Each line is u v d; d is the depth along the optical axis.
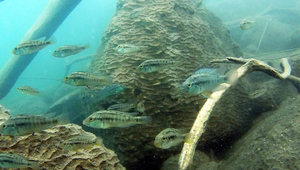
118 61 0.72
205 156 0.63
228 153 0.65
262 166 0.44
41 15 1.33
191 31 0.84
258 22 1.83
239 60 0.64
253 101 0.77
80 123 1.07
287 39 1.58
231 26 1.90
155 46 0.74
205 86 0.42
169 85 0.67
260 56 1.34
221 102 0.70
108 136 0.68
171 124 0.65
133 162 0.64
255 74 0.95
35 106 1.92
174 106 0.66
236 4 2.43
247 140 0.58
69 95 1.15
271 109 0.74
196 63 0.76
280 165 0.42
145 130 0.64
